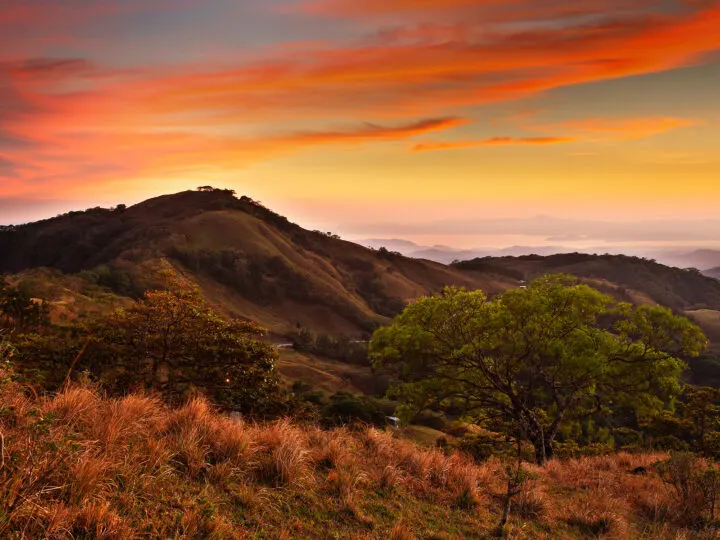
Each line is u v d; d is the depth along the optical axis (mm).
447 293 21500
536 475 8750
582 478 9266
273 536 4180
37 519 3197
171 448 5172
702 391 24500
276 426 6582
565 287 20594
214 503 4332
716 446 16688
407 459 7273
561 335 20281
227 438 5590
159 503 4023
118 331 15438
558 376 20703
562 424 22938
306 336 150000
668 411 22297
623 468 10680
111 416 5250
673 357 20172
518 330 20266
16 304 17578
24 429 4199
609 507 7160
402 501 5824
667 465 8062
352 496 5391
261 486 5066
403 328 20984
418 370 22172
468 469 7371
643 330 21047
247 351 16266
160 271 16688
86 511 3434
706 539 6238
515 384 21781
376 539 4641
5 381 4660
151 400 6316
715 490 7418
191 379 15703
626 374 20531
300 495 5121
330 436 7445
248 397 15297
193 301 16656
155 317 15641
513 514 6387
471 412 22719
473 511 6105
